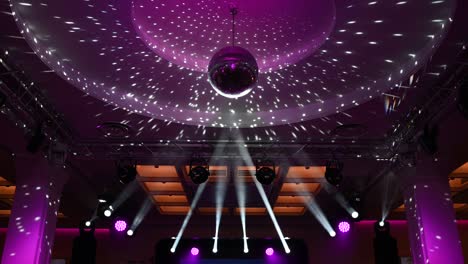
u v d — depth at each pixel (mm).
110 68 5016
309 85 5320
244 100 5758
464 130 5613
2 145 6215
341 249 11273
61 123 6125
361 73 5012
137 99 5699
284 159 7094
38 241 6301
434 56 4484
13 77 4973
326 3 3910
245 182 8781
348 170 7918
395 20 4043
